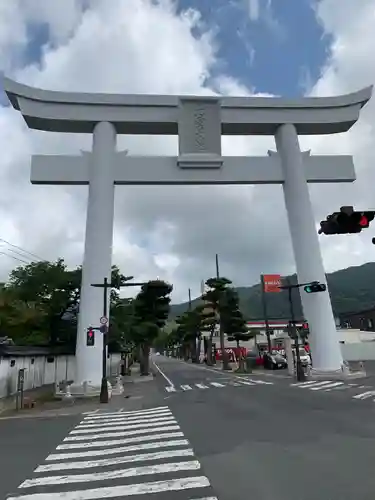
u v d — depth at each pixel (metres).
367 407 15.12
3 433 12.59
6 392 24.53
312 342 28.66
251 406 16.48
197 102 28.50
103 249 25.72
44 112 27.20
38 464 8.19
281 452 8.37
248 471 7.08
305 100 30.55
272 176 29.27
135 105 28.11
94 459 8.48
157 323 46.19
